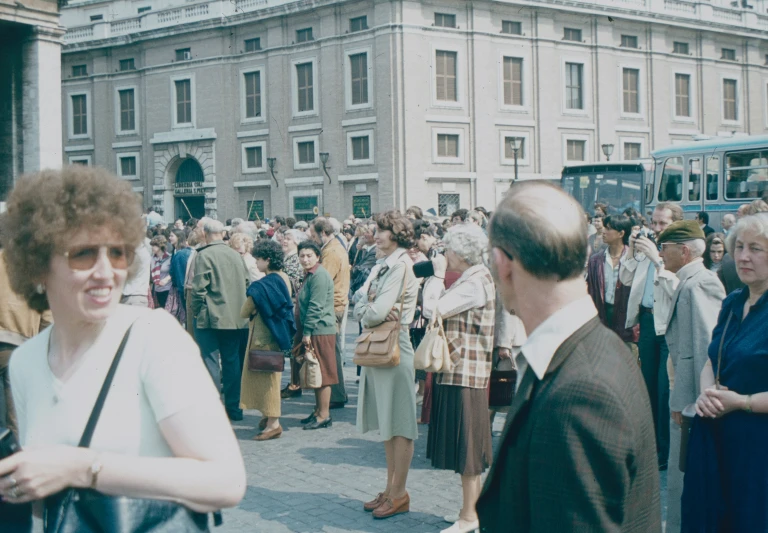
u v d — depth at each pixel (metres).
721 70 41.22
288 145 36.28
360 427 5.81
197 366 1.94
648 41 38.72
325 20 34.69
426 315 7.48
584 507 1.76
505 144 35.19
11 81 17.41
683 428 4.48
